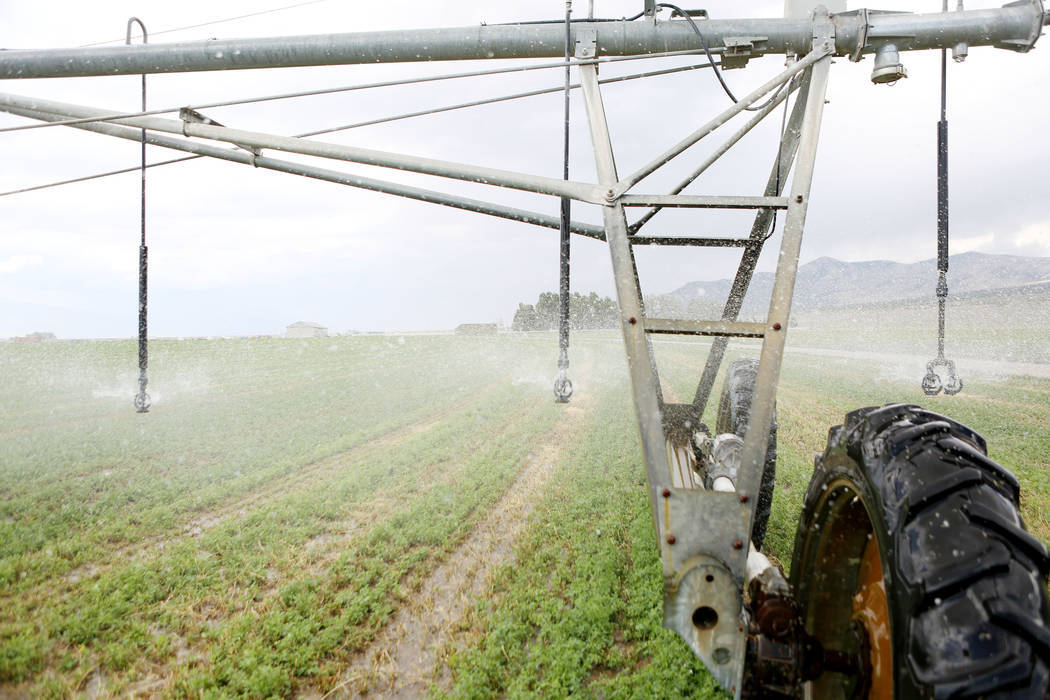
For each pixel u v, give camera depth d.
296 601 5.19
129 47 3.68
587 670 4.11
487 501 8.03
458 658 4.27
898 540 1.66
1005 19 2.90
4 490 8.84
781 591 2.05
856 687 2.09
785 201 2.56
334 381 25.81
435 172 3.27
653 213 3.77
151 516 7.65
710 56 3.10
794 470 8.46
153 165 5.23
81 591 5.48
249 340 52.44
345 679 4.21
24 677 4.10
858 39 2.93
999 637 1.39
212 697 3.83
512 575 5.71
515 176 3.01
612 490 8.15
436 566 6.09
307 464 10.95
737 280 3.98
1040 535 6.18
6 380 24.98
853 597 2.30
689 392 18.19
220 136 3.98
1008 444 10.43
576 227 4.21
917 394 16.69
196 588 5.57
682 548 2.11
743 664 2.02
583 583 5.21
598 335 70.69
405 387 23.47
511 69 3.34
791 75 2.87
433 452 11.41
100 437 13.13
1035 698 1.31
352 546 6.59
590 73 3.12
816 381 20.72
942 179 4.12
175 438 13.09
